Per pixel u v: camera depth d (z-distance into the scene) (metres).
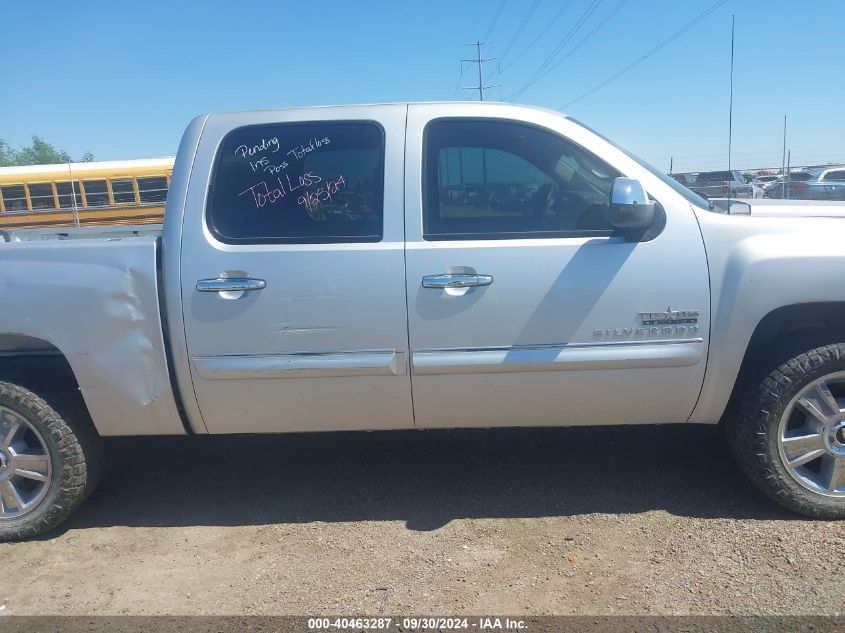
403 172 3.38
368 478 4.09
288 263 3.32
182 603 3.00
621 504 3.64
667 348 3.28
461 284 3.27
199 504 3.90
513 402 3.40
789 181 15.43
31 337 3.44
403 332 3.31
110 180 18.58
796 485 3.32
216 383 3.39
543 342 3.29
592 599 2.88
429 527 3.52
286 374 3.35
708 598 2.85
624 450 4.28
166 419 3.48
